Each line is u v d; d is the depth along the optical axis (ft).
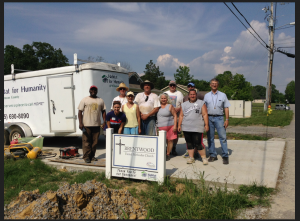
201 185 13.94
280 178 15.78
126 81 28.91
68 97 25.40
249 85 171.22
